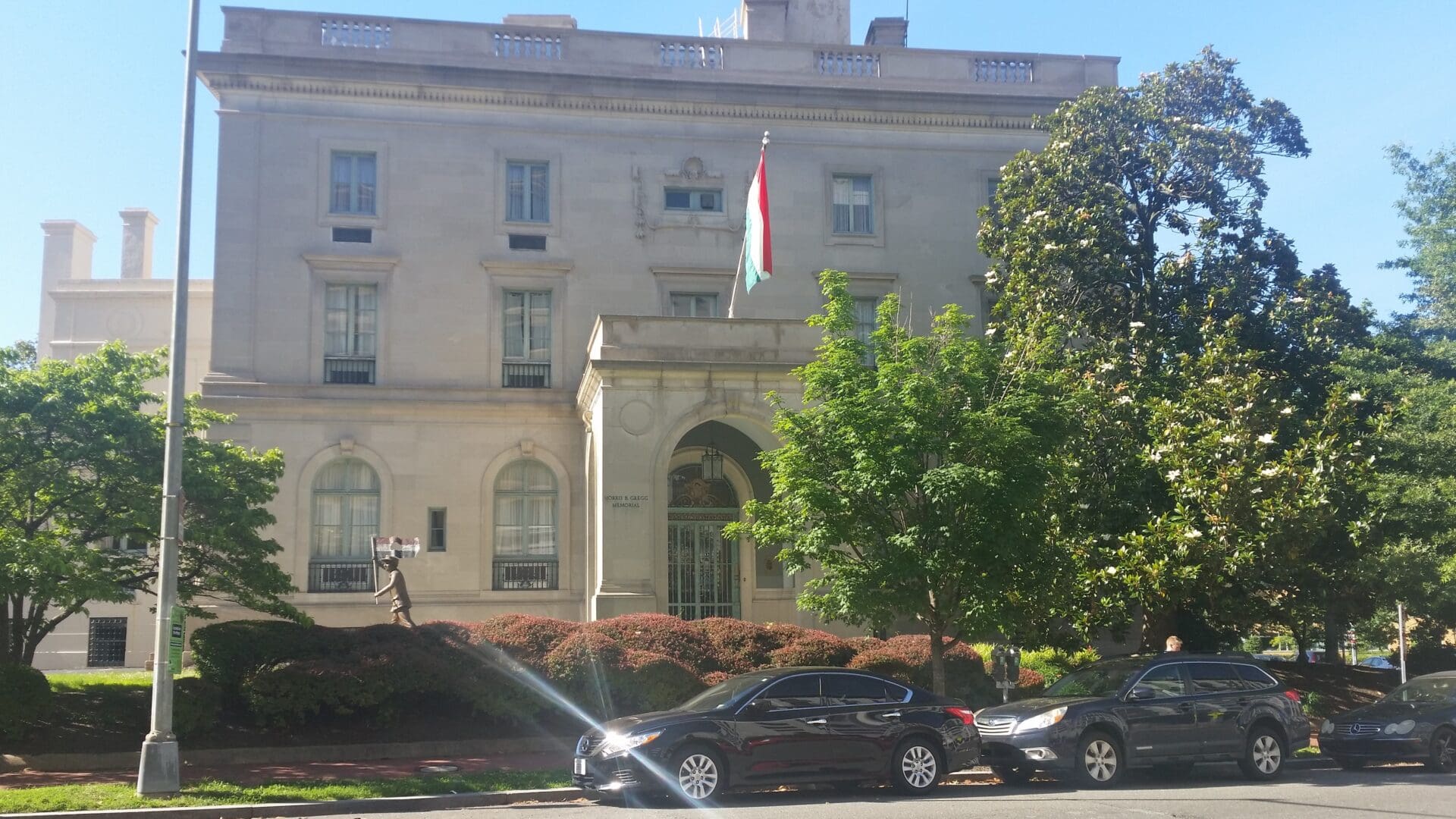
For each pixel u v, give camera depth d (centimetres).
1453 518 2262
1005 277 2892
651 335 2550
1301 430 2342
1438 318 3219
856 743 1515
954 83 3262
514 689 1952
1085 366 2517
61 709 1859
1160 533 2192
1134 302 2619
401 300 2967
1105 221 2592
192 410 2106
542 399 2970
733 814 1337
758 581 2884
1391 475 2309
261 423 2853
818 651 2103
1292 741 1742
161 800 1419
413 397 2923
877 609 1819
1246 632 2906
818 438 1847
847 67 3244
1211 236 2647
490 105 3056
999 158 3250
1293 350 2598
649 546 2448
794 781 1478
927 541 1797
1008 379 1936
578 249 3053
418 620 2845
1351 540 2359
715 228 3119
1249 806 1397
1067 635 2600
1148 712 1669
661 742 1425
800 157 3175
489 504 2928
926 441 1784
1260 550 2184
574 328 3027
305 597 2808
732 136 3156
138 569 1997
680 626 2136
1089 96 2769
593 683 1959
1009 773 1686
